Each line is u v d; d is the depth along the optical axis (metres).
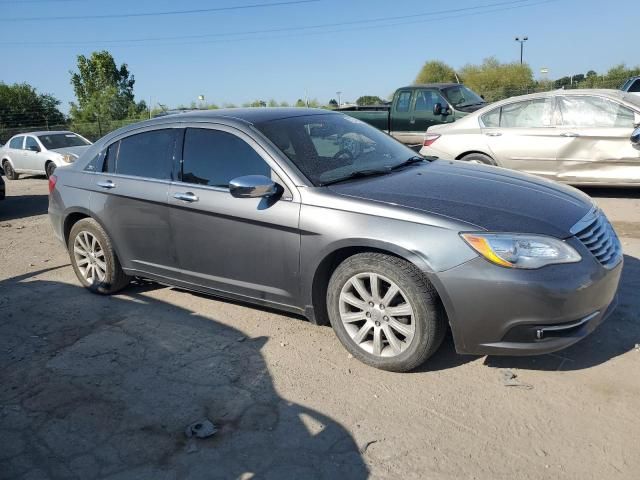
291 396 3.41
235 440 3.03
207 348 4.08
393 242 3.36
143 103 47.06
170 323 4.55
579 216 3.51
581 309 3.21
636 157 7.67
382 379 3.54
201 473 2.80
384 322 3.55
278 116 4.46
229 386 3.56
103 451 3.01
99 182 4.99
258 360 3.86
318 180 3.85
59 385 3.69
